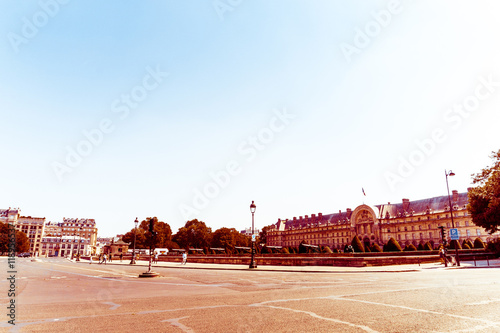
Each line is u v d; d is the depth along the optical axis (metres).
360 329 6.71
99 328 6.95
